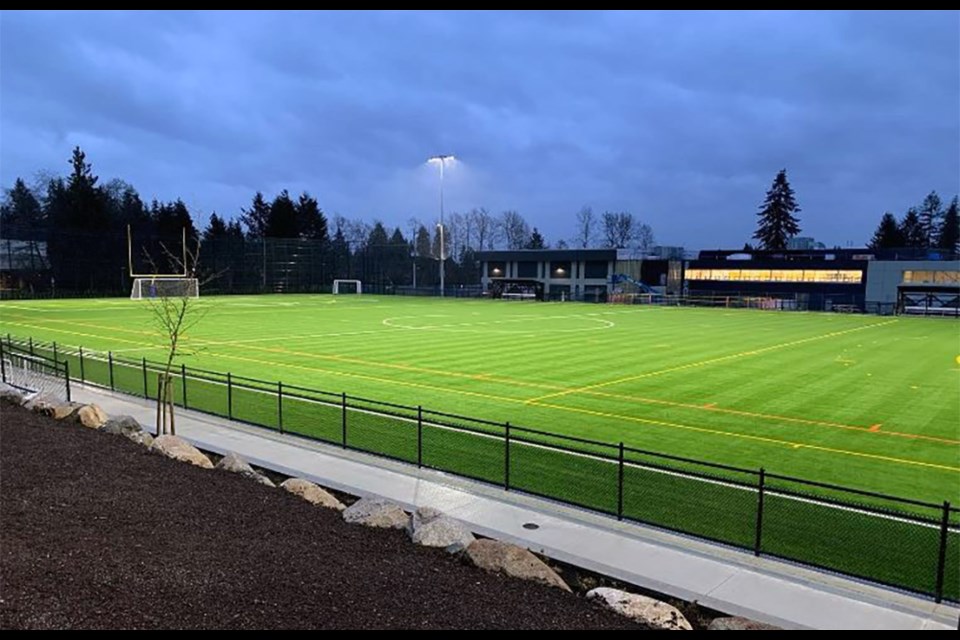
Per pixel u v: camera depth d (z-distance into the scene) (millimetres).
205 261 81688
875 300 71812
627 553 8781
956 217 133750
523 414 17672
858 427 16547
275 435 14500
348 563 6988
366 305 63750
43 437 11797
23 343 27281
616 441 15180
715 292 81688
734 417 17484
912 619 7207
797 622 7121
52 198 90875
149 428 14914
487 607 6160
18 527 7273
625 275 85188
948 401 19641
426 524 8008
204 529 7707
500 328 40844
